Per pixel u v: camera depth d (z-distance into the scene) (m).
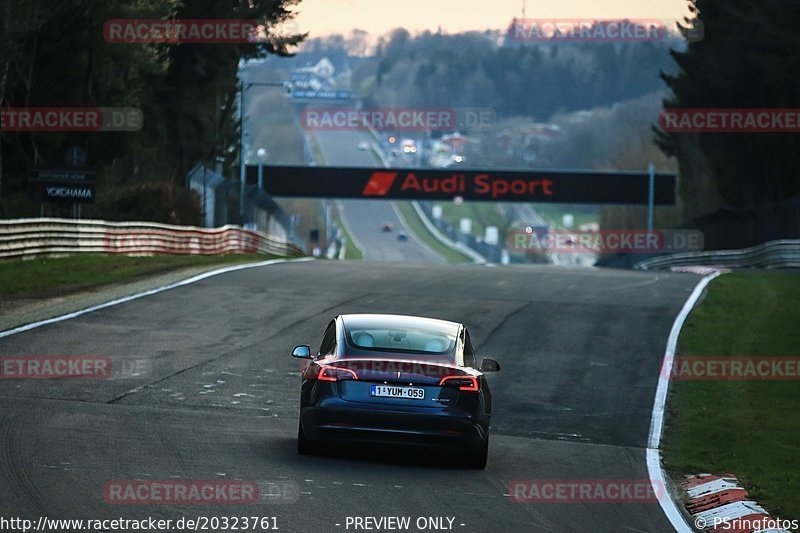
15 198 165.00
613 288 128.12
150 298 99.12
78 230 133.38
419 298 109.25
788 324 104.19
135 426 47.56
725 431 60.06
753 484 45.19
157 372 64.69
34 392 55.00
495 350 82.94
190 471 38.09
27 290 97.81
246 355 73.38
